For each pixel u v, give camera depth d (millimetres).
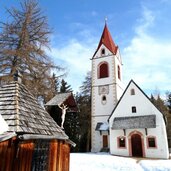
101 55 34000
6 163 4582
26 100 6727
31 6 17109
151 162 17750
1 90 6648
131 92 26312
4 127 4770
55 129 7051
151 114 24312
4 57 15102
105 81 32031
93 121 30531
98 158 19484
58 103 13023
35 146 5668
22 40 15945
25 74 15469
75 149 30797
